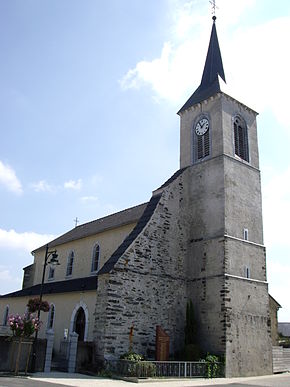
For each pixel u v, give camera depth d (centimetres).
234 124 2869
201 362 2131
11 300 3653
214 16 3409
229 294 2369
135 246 2367
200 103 2936
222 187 2595
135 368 1884
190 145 2941
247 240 2614
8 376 1719
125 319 2194
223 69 3072
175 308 2477
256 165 2906
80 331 2603
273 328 3425
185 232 2694
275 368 2655
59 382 1606
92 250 3225
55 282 3531
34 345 1922
